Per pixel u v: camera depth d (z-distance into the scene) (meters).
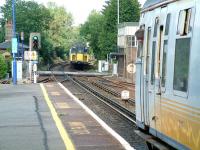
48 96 27.45
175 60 9.34
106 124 16.44
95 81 47.31
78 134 14.44
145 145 13.18
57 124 16.38
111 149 12.18
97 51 101.25
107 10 80.94
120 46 63.81
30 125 16.27
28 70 49.53
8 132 14.87
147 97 11.47
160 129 10.33
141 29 12.20
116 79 52.81
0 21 106.56
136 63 12.66
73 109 20.98
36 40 41.22
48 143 12.99
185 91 8.73
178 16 9.31
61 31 126.25
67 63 117.06
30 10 98.50
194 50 8.34
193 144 8.27
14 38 39.88
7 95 28.22
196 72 8.20
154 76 10.82
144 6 12.19
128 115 20.22
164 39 10.15
